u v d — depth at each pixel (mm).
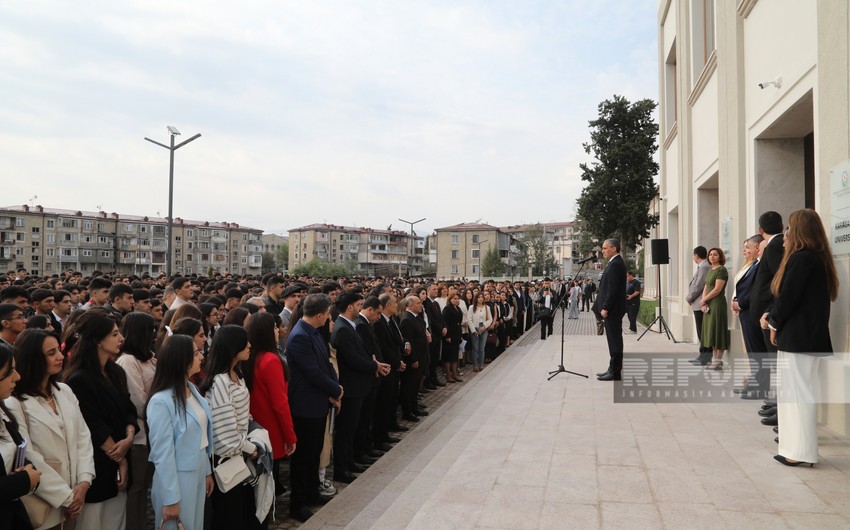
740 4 9203
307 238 109312
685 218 14641
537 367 10477
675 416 6336
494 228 90750
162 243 88125
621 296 8484
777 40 7746
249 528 4016
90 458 3389
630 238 32938
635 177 32062
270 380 4348
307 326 5094
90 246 80562
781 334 4574
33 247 75500
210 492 3689
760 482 4230
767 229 5613
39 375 3217
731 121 9859
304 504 4789
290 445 4383
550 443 5418
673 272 18234
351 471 5793
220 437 3730
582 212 33812
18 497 2725
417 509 4059
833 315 5465
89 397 3604
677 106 15969
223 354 3932
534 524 3639
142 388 4113
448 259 93250
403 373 8070
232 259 98375
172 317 4984
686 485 4219
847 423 5172
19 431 2998
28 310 6641
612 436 5594
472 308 12367
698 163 13586
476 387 9195
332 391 4898
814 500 3863
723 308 8094
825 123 5852
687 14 14500
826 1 5824
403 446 6109
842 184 5344
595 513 3775
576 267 64062
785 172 8719
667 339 14992
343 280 16141
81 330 3748
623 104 33125
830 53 5730
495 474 4594
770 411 5980
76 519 3512
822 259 4438
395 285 15102
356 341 5758
